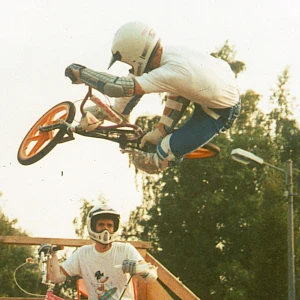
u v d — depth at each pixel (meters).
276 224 26.83
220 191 34.91
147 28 7.81
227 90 7.92
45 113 9.23
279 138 39.72
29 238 8.77
